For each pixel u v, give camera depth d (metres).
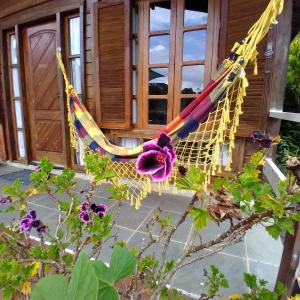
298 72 3.66
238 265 1.44
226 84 1.18
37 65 3.34
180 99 2.52
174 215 2.08
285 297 0.96
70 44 3.04
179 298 0.92
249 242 1.68
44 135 3.52
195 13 2.37
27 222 0.94
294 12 2.43
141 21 2.54
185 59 2.47
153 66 2.59
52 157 3.52
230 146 1.15
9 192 0.97
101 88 2.76
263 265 1.44
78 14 2.86
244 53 1.11
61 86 3.09
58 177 0.96
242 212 0.58
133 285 0.89
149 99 2.69
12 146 3.84
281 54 2.03
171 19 2.42
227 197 0.55
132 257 0.55
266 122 2.12
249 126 2.18
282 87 2.07
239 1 2.03
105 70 2.70
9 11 3.31
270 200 0.54
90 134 2.04
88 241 0.94
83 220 0.88
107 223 0.86
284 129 3.58
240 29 2.05
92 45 2.73
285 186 0.62
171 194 2.54
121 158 1.63
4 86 3.64
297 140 3.44
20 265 0.75
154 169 0.68
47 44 3.18
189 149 1.33
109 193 2.54
